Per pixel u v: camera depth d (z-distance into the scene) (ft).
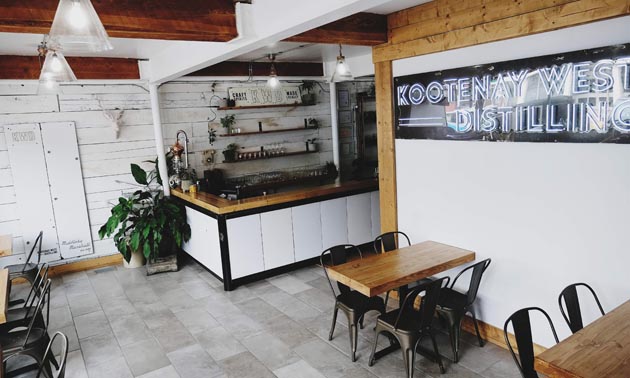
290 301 15.52
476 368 10.90
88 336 13.61
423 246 13.03
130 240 19.22
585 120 9.29
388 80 13.99
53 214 19.35
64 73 10.34
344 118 27.50
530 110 10.29
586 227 9.61
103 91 19.74
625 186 8.86
